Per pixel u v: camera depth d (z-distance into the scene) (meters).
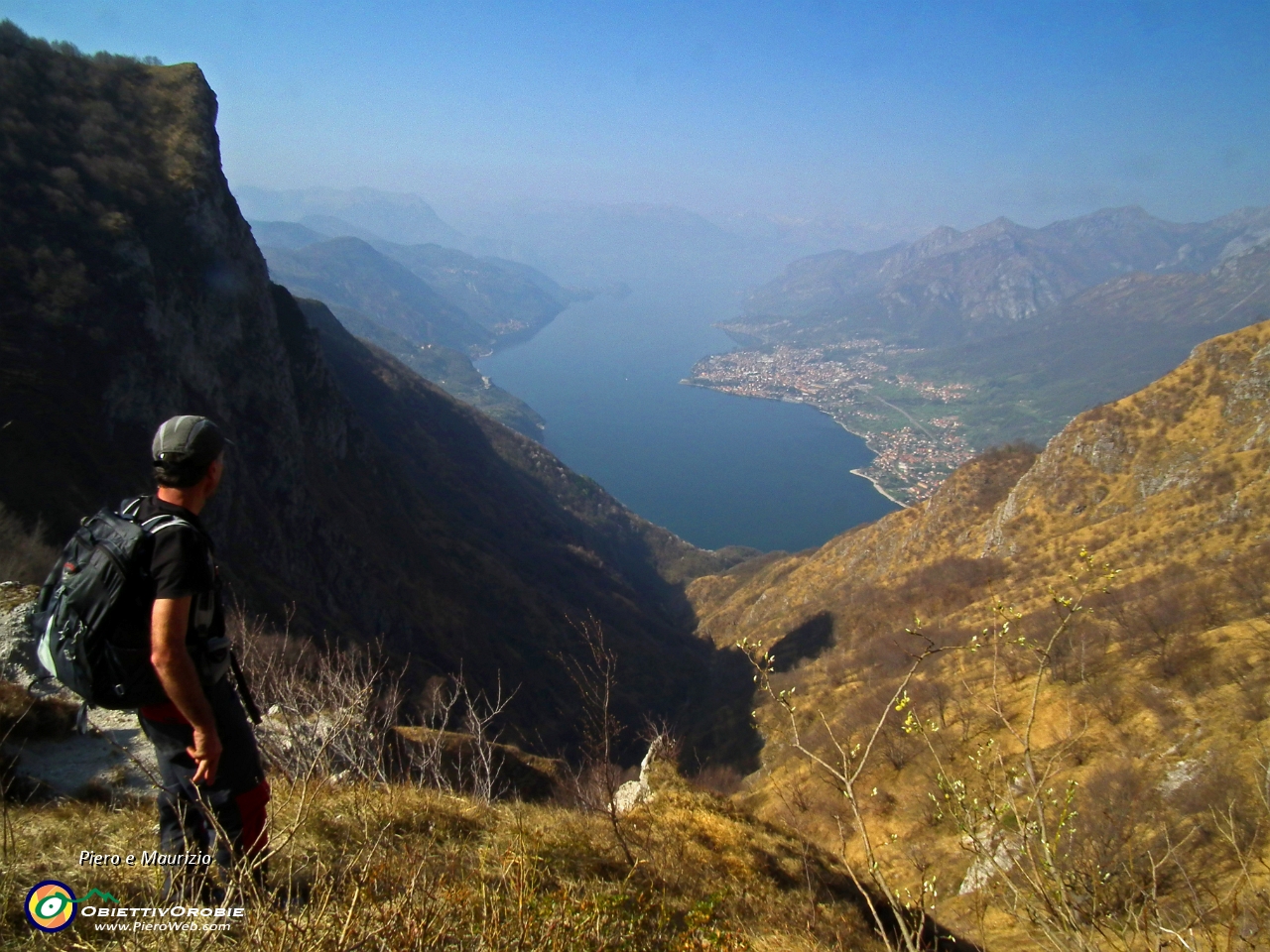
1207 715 16.36
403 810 5.31
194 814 3.07
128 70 46.06
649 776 11.04
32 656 6.75
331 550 44.34
